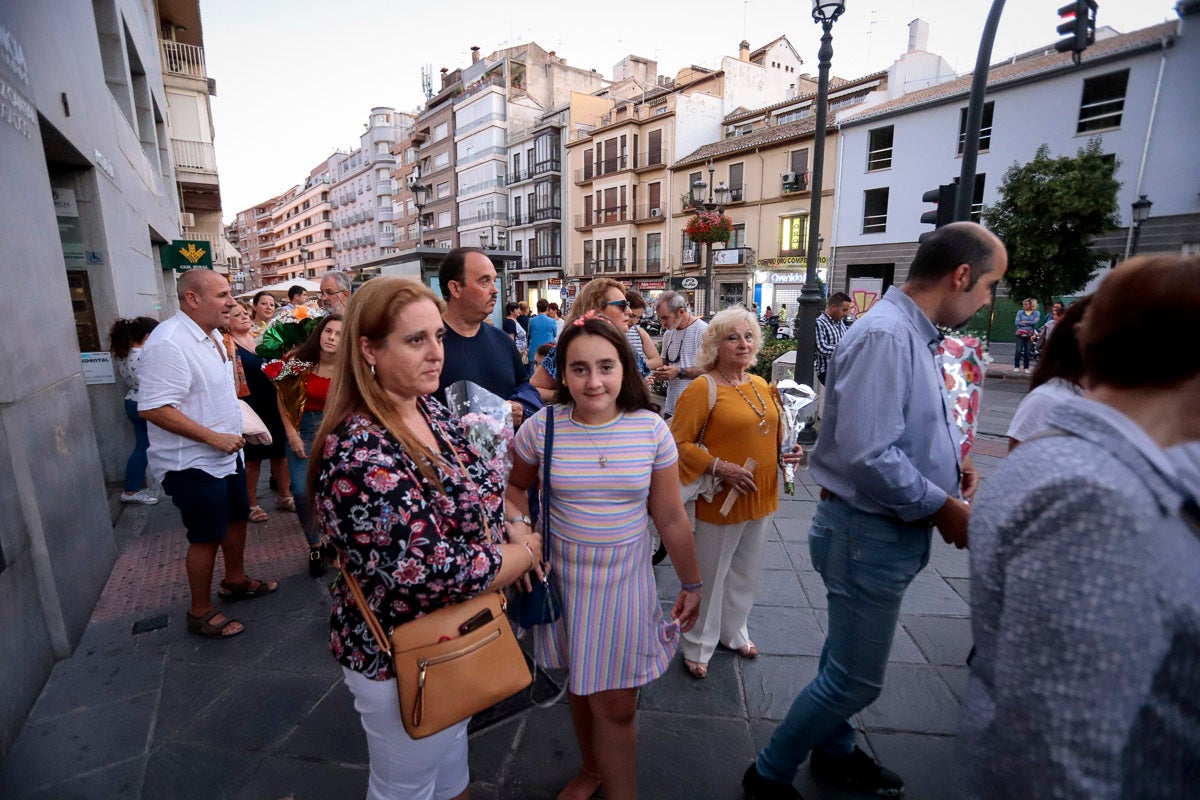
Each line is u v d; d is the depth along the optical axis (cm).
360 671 131
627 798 172
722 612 275
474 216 4522
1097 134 1653
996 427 810
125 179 629
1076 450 74
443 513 129
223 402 288
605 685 165
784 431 275
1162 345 73
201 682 254
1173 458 76
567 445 170
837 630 173
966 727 84
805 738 177
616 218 3434
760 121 3023
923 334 164
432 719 123
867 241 2231
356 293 131
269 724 229
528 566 148
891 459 150
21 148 281
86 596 304
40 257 286
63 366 301
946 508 152
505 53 4134
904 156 2095
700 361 256
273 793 196
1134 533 67
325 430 128
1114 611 66
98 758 211
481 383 248
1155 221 1566
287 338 420
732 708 239
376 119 5738
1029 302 1398
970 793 81
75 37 460
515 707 237
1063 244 1410
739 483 238
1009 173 1512
